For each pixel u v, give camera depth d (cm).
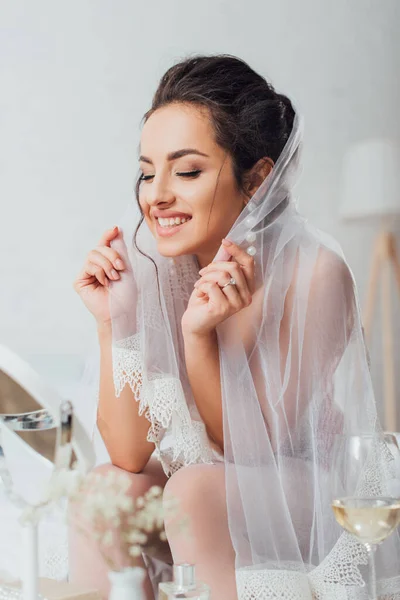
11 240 407
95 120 416
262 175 182
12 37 409
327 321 174
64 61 413
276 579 146
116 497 116
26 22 410
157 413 169
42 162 411
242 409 166
